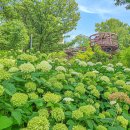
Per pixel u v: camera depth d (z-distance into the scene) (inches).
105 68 204.5
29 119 84.8
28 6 988.6
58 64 199.2
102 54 358.6
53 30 1007.6
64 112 96.5
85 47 511.8
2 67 105.8
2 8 863.7
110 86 151.3
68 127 90.8
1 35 712.4
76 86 129.0
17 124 83.7
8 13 870.4
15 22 725.9
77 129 86.5
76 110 94.4
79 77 149.5
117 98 118.9
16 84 106.7
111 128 97.9
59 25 1007.0
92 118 98.8
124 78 185.0
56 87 118.0
